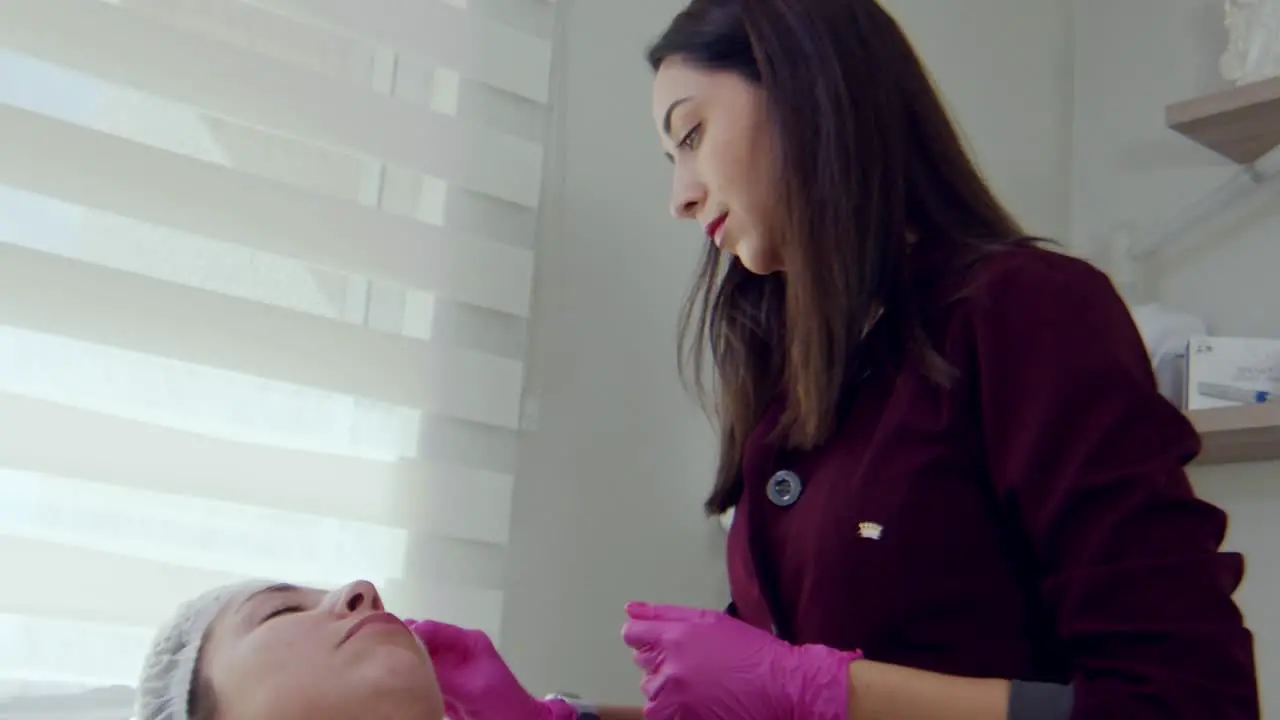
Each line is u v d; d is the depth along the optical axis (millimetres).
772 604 894
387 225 1256
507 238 1368
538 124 1415
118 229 1159
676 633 826
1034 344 793
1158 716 679
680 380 1406
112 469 1059
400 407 1261
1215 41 1828
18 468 1013
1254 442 1527
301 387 1182
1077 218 1978
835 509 853
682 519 1447
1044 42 2025
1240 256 1731
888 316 895
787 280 928
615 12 1513
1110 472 739
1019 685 740
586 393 1393
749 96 921
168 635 723
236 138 1266
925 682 756
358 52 1381
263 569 1163
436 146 1309
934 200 928
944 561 810
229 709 662
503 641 1282
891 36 953
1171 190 1844
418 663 673
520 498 1322
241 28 1233
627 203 1475
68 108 1154
